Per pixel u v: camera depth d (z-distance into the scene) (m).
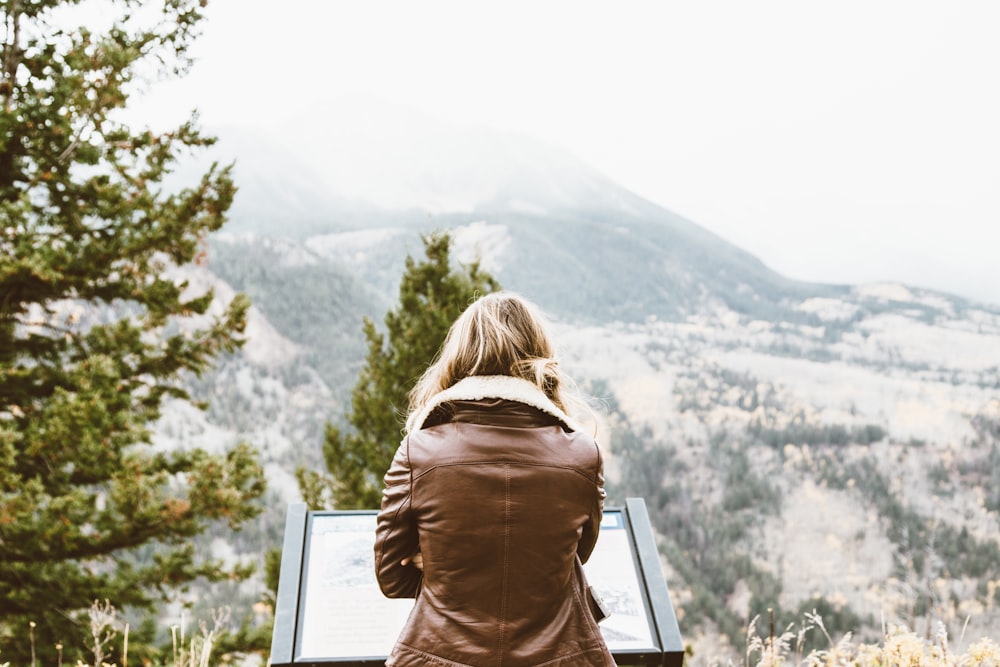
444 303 8.96
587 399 2.00
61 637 7.10
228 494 7.53
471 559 1.72
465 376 1.91
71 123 6.91
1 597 7.18
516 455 1.76
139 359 8.01
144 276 7.80
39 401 7.40
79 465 6.95
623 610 2.62
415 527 1.80
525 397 1.82
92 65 7.04
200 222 7.90
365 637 2.48
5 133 6.54
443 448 1.78
